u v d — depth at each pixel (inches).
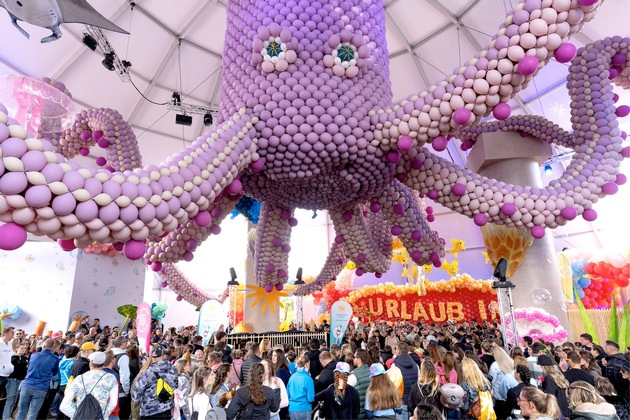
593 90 214.7
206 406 138.9
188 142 561.6
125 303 557.6
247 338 406.3
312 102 171.8
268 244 272.8
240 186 180.5
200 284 796.0
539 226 183.3
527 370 139.8
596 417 95.8
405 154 189.6
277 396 132.5
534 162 340.8
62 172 105.2
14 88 202.7
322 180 194.7
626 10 362.3
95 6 370.3
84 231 112.5
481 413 127.2
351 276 691.4
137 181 125.0
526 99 470.0
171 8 410.9
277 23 181.6
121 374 172.6
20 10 149.3
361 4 198.4
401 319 631.8
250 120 175.0
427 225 250.5
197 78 485.1
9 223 101.2
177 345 245.9
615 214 560.1
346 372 135.9
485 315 594.9
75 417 123.0
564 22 138.6
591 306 468.1
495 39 147.4
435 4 408.5
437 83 162.2
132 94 474.3
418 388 140.8
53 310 489.7
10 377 227.3
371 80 190.4
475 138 341.1
